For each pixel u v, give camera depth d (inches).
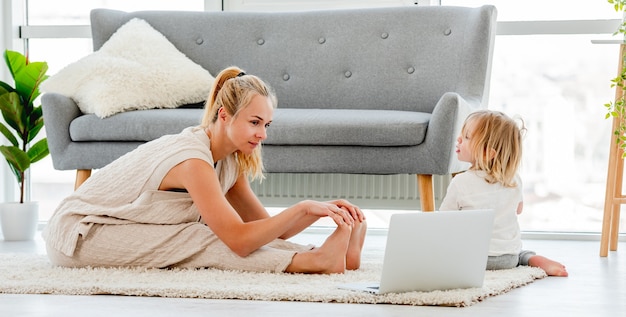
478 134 105.4
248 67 160.6
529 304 81.1
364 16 158.6
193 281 88.6
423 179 131.0
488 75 151.3
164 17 163.9
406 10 157.2
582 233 160.7
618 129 129.9
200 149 98.0
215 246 96.0
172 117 136.6
